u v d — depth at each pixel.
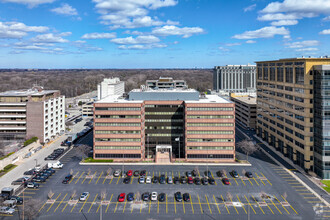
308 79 103.56
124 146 118.75
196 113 117.44
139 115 117.31
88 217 72.06
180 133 128.25
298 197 83.56
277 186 91.88
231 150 118.12
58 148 138.88
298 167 110.50
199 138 118.31
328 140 97.56
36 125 145.00
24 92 158.50
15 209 76.31
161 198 81.44
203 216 72.88
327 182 95.25
